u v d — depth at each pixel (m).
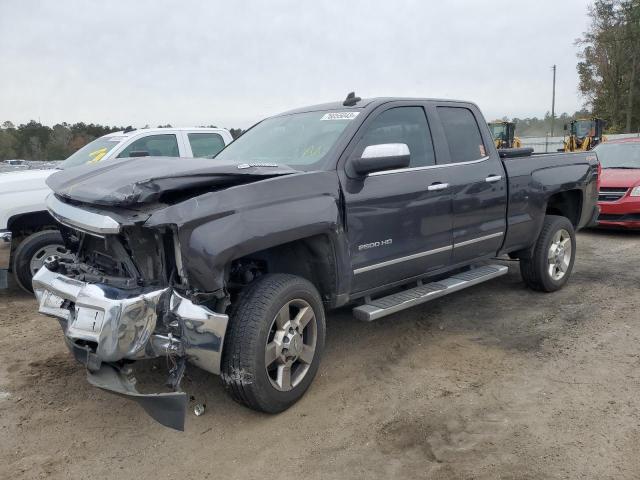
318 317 3.84
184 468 3.13
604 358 4.44
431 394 3.91
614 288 6.41
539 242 5.96
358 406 3.77
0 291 6.92
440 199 4.70
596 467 3.03
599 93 54.84
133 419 3.67
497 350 4.66
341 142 4.16
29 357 4.72
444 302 5.99
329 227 3.79
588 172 6.47
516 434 3.37
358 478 3.00
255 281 3.61
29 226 6.62
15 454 3.29
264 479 3.02
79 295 3.22
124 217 3.13
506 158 5.63
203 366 3.28
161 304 3.16
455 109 5.22
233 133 9.62
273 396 3.53
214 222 3.21
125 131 8.74
